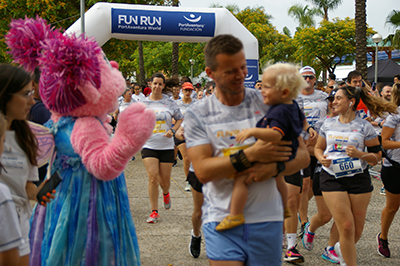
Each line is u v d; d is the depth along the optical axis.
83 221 2.73
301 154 2.47
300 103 4.54
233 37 2.22
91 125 2.73
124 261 2.91
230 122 2.33
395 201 4.50
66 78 2.58
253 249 2.33
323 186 3.93
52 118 2.94
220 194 2.36
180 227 5.45
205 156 2.30
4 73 2.40
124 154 2.64
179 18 9.93
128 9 9.77
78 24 9.48
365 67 15.04
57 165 2.82
